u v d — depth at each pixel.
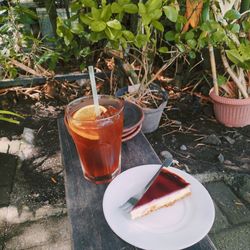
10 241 1.25
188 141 1.76
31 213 1.38
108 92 2.21
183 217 0.60
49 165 1.67
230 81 1.89
